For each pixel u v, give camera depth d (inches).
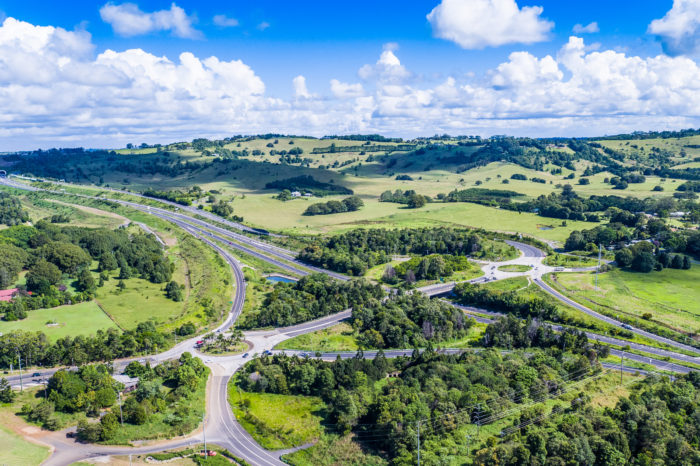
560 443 5054.1
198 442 5605.3
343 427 5856.3
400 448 5383.9
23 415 5782.5
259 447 5565.9
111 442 5423.2
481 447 5398.6
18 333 7381.9
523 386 6515.8
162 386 6771.7
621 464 4945.9
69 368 7160.4
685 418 5728.3
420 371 6825.8
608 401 6304.1
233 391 6835.6
